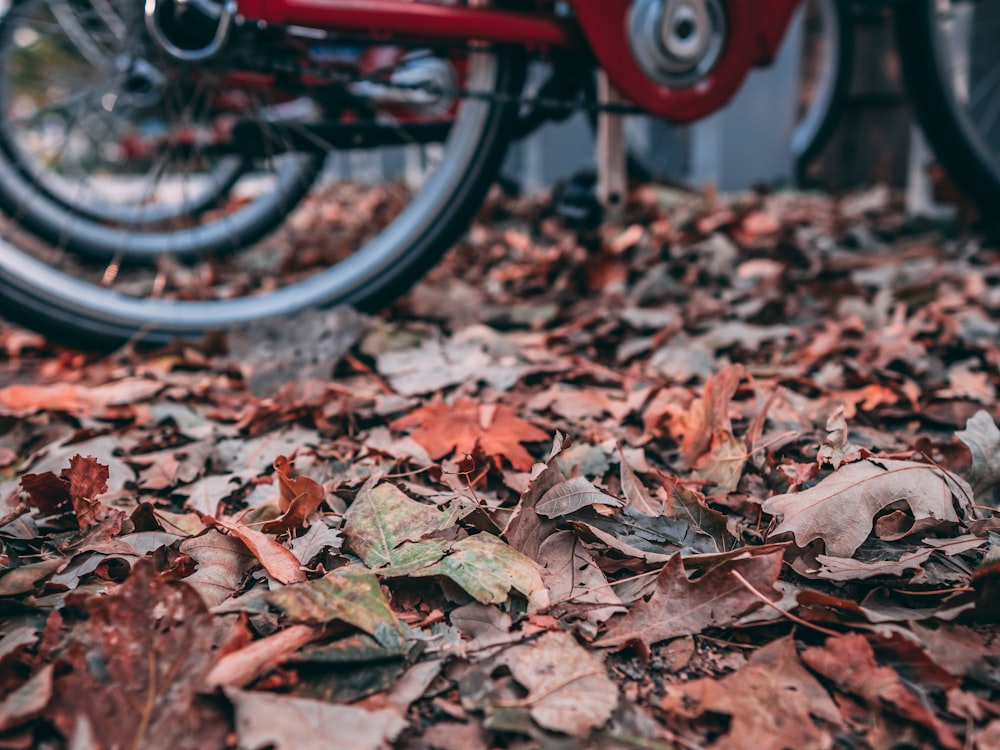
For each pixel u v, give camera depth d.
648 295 1.09
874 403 0.81
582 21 0.91
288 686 0.56
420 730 0.54
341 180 2.47
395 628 0.58
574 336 0.99
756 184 1.93
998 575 0.60
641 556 0.63
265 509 0.69
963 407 0.81
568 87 1.00
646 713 0.55
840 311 1.04
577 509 0.66
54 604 0.61
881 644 0.57
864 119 2.16
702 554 0.64
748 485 0.72
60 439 0.79
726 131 1.93
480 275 1.25
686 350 0.92
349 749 0.52
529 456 0.74
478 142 0.96
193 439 0.80
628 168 1.71
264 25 0.90
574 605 0.61
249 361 0.91
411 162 2.52
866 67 2.11
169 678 0.54
